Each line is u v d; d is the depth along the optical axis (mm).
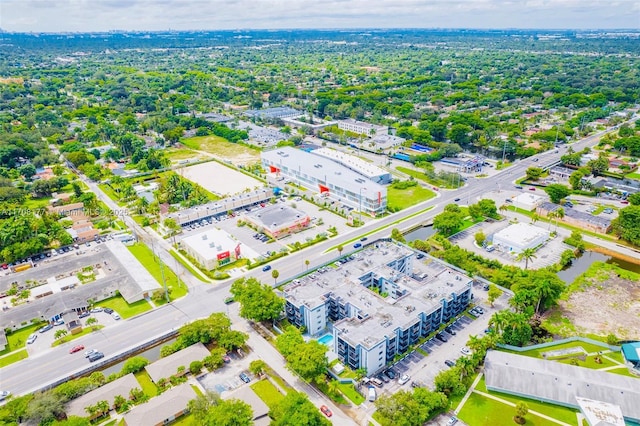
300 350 133000
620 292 174875
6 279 187500
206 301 174125
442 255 198875
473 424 118688
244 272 193125
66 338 154875
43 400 120125
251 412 113938
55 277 190125
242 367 140750
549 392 124625
